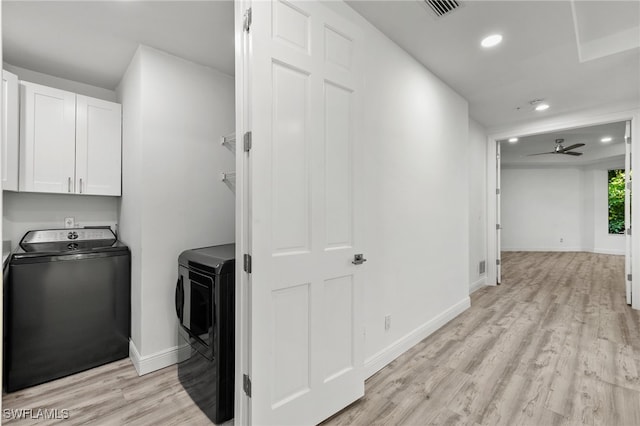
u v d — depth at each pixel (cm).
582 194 805
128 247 257
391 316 245
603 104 382
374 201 227
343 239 186
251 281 147
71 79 280
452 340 279
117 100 293
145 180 231
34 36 218
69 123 250
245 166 152
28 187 232
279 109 156
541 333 293
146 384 216
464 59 273
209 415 182
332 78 180
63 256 226
